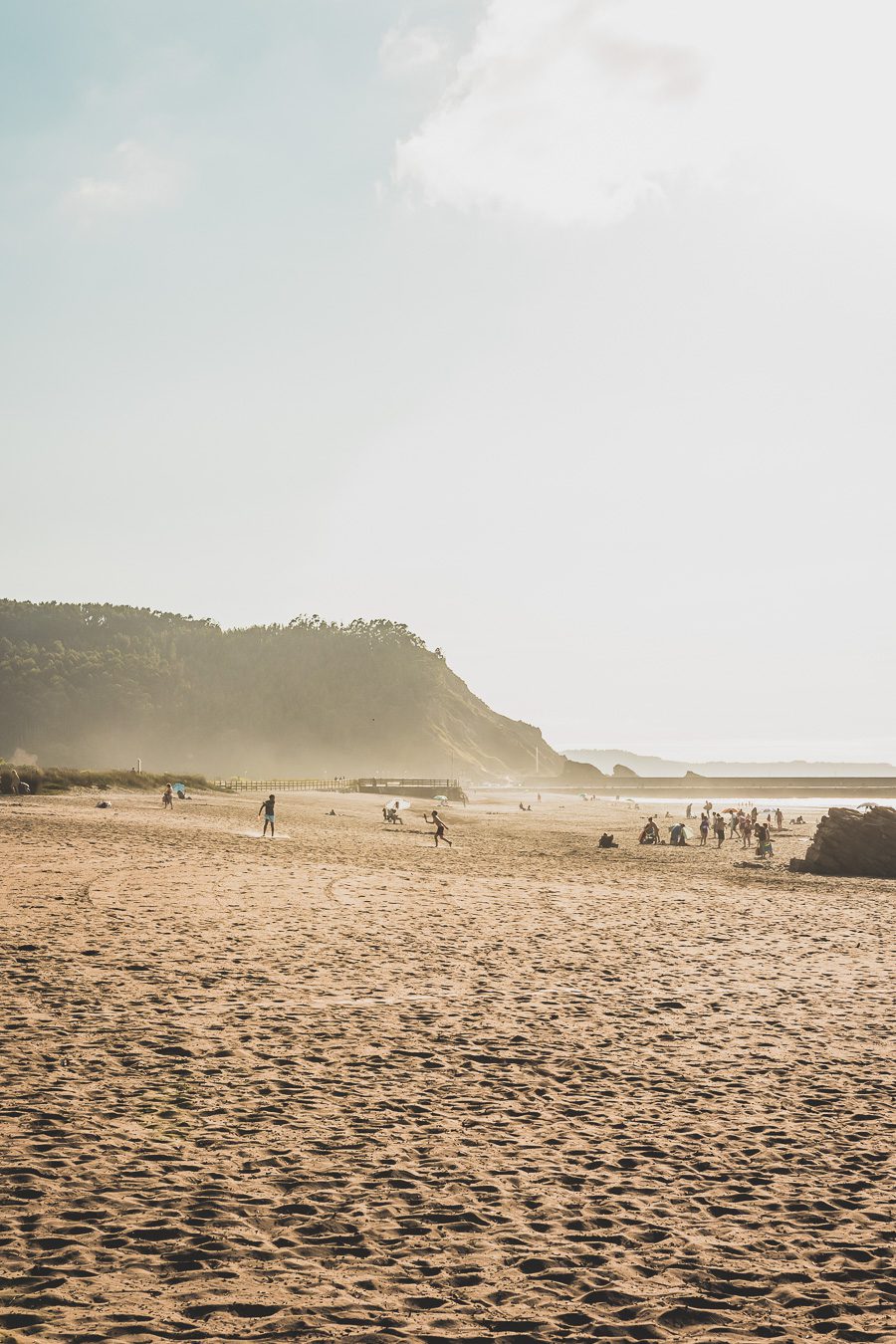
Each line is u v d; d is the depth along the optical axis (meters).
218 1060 9.29
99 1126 7.36
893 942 19.00
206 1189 6.27
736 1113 8.41
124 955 13.99
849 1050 10.67
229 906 19.50
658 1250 5.69
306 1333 4.47
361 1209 6.10
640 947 17.36
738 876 33.00
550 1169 6.98
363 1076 9.05
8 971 12.56
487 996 12.79
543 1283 5.20
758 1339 4.66
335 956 14.98
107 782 72.12
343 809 77.12
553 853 41.00
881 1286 5.30
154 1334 4.38
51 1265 5.06
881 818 36.06
